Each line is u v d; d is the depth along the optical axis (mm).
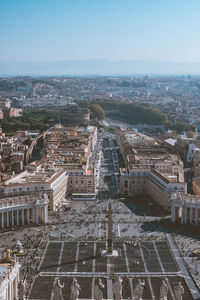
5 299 176500
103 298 197875
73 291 178625
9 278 183000
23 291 185750
